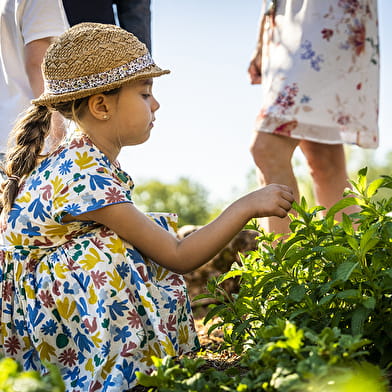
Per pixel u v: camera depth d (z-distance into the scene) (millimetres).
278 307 1735
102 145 1850
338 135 2602
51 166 1790
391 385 1384
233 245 3010
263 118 2609
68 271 1713
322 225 1681
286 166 2637
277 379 1189
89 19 2365
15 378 1123
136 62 1816
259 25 2975
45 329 1699
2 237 1834
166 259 1723
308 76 2561
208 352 2037
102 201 1687
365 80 2652
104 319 1634
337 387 1120
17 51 2402
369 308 1438
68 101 1839
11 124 2332
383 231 1564
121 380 1597
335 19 2562
